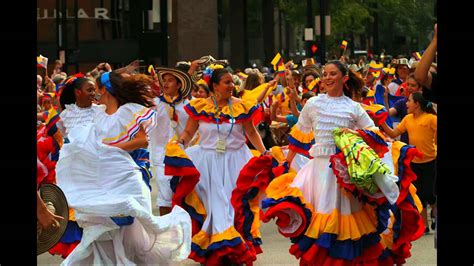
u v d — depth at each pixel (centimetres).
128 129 938
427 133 1351
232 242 1071
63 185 929
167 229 947
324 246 948
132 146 941
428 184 1364
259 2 5888
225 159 1131
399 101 1612
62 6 3123
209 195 1107
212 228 1087
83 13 3897
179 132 1319
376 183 938
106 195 925
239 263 1077
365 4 5644
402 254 1026
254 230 1118
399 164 1010
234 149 1141
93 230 920
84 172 929
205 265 1085
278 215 960
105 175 930
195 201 1105
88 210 911
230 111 1137
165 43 2303
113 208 909
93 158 927
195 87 1462
